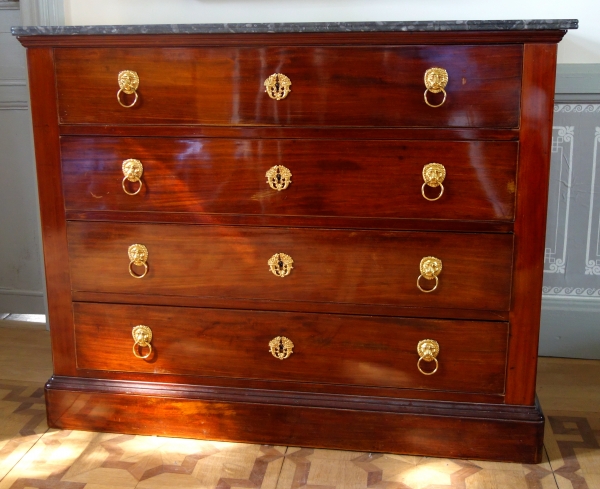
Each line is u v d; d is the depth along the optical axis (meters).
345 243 1.43
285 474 1.44
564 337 2.05
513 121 1.34
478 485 1.39
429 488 1.38
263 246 1.46
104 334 1.57
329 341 1.48
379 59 1.34
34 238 2.35
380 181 1.39
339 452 1.53
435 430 1.48
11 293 2.42
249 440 1.55
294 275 1.46
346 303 1.46
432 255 1.41
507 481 1.41
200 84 1.40
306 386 1.52
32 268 2.39
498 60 1.31
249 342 1.51
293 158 1.41
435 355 1.44
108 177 1.48
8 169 2.30
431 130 1.36
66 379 1.61
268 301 1.48
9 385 1.87
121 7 1.97
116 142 1.46
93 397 1.58
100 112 1.45
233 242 1.47
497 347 1.44
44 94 1.46
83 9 1.98
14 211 2.34
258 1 1.91
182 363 1.55
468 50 1.31
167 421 1.57
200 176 1.44
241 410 1.53
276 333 1.50
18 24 2.17
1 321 2.40
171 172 1.45
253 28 1.33
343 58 1.35
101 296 1.55
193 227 1.47
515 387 1.45
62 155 1.48
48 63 1.44
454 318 1.44
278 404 1.51
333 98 1.37
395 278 1.43
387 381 1.49
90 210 1.50
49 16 1.99
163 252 1.50
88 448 1.54
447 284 1.42
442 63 1.33
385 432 1.49
